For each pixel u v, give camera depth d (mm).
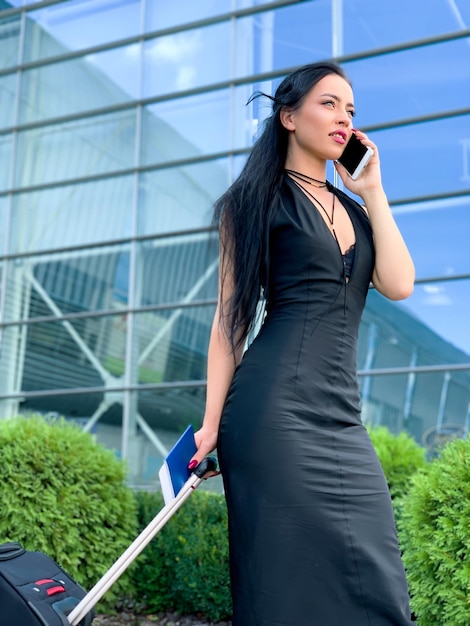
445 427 8148
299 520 1777
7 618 1822
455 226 8547
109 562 4465
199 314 9891
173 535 4742
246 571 1808
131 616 4742
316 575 1752
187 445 1946
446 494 3250
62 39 11555
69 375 10445
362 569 1752
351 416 1912
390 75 9125
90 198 10938
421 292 8555
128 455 9836
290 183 2025
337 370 1913
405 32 9172
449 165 8695
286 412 1850
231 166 10133
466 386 8180
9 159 11562
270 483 1812
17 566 2004
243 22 10383
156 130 10680
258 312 2098
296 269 1938
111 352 10289
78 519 4328
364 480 1833
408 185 8789
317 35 9711
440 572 3172
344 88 2023
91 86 11227
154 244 10398
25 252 11086
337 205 2033
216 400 1989
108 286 10531
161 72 10805
